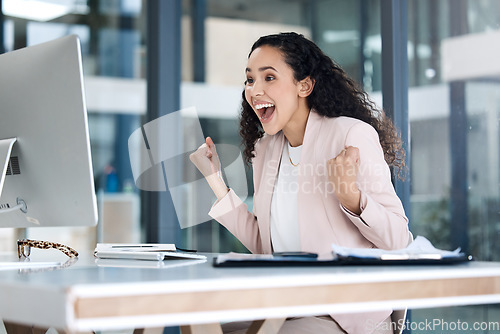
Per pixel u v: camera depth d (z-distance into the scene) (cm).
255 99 190
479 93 266
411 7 287
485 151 264
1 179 142
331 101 184
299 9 329
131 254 155
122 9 343
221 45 344
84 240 334
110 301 92
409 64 286
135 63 341
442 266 125
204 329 118
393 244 149
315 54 188
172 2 338
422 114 282
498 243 262
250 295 101
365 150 165
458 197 272
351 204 149
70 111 136
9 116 146
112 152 340
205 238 329
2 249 320
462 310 263
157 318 95
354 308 108
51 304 93
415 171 282
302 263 124
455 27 273
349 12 307
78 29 344
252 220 193
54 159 140
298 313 104
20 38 342
